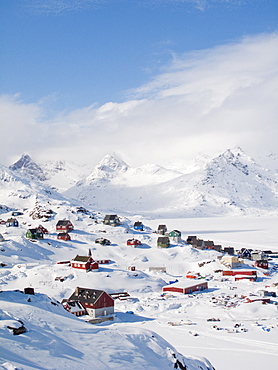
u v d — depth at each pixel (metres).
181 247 184.00
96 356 38.94
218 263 161.75
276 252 199.25
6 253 150.00
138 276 135.25
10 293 57.25
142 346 44.69
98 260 158.12
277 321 90.81
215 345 73.25
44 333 41.72
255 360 64.81
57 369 34.19
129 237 196.00
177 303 110.06
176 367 43.34
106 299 92.81
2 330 39.84
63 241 177.88
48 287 116.44
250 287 132.88
